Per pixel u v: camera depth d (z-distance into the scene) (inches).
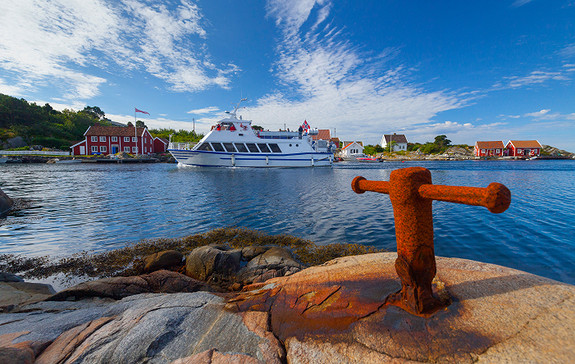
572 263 216.1
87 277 202.7
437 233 302.0
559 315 62.6
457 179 904.3
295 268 195.0
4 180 863.7
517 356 52.7
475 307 70.1
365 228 331.6
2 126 2361.0
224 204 487.8
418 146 3722.9
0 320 95.7
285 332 71.7
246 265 203.2
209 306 90.5
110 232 319.6
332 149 1632.6
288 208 453.1
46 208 454.3
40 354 71.6
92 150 2178.9
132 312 90.7
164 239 290.8
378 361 57.4
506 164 2016.5
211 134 1256.2
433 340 60.5
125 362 66.6
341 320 72.6
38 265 223.3
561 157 2977.4
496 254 238.7
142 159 2027.6
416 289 70.9
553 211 412.2
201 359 63.8
